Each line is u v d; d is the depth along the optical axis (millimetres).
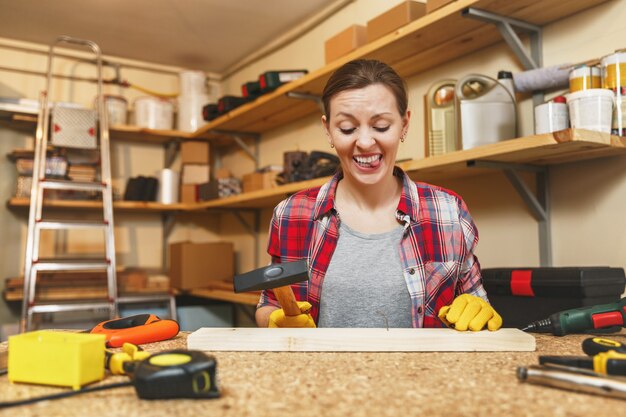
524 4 1694
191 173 3688
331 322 1277
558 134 1401
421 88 2367
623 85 1458
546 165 1834
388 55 2148
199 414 576
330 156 2480
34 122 3344
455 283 1310
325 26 3023
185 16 3111
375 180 1190
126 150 3857
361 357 869
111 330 1001
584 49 1739
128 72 3850
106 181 3201
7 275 3396
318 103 2766
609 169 1660
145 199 3500
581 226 1740
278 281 901
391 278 1262
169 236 3980
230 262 3611
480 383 699
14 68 3482
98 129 3588
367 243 1301
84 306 2994
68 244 3598
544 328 1141
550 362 774
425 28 1875
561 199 1805
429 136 1925
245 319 3654
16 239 3445
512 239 1971
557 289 1341
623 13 1640
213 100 4113
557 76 1718
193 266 3459
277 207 1418
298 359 853
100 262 3143
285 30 3312
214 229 4160
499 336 930
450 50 2104
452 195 1360
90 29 3301
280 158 3389
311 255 1327
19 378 714
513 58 1962
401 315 1264
